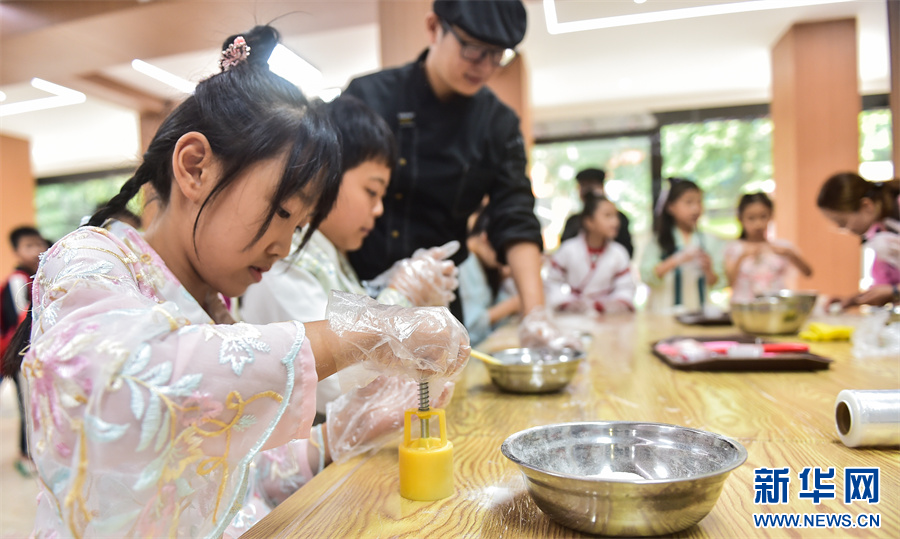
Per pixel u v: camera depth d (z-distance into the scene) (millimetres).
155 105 5504
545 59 5145
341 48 4543
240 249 684
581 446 645
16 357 642
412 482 643
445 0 1412
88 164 8133
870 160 5809
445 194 1664
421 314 637
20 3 3744
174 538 522
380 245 1654
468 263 2521
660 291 3678
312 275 1121
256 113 668
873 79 5738
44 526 592
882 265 2633
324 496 659
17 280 3426
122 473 495
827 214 2848
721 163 6312
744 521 560
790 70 4605
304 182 665
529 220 1729
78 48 4051
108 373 479
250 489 845
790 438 802
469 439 841
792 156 4652
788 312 1721
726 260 3547
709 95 6242
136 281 667
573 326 2307
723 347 1409
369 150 1200
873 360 1343
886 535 528
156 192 750
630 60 5203
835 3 4215
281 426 564
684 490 495
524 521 582
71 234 646
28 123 6367
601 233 3305
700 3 3465
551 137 6672
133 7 3514
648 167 6492
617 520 515
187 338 529
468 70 1447
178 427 499
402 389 822
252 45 800
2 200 6668
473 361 1502
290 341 577
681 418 911
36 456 511
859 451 746
